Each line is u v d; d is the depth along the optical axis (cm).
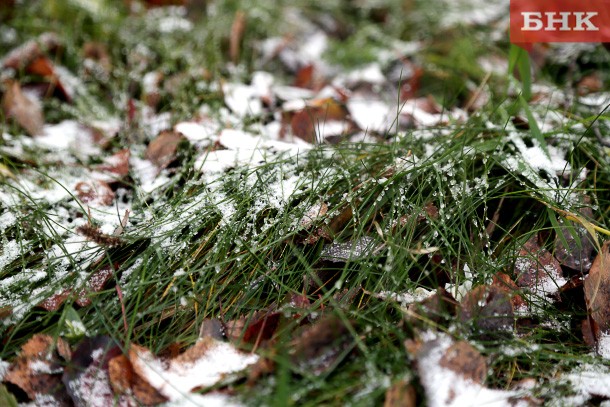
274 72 92
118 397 54
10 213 64
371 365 53
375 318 58
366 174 65
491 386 56
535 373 56
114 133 75
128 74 83
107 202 67
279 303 59
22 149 73
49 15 91
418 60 91
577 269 61
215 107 78
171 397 53
